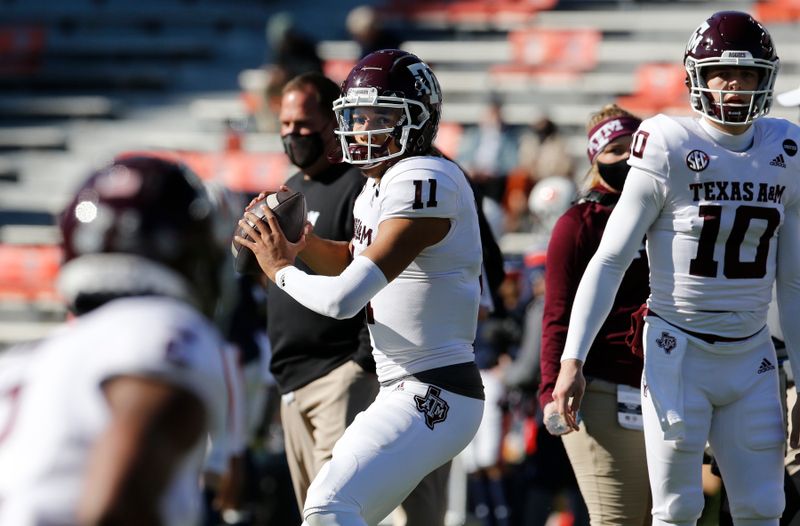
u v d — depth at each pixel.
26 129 52.66
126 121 52.44
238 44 55.66
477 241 13.34
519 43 49.97
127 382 6.52
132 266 7.04
